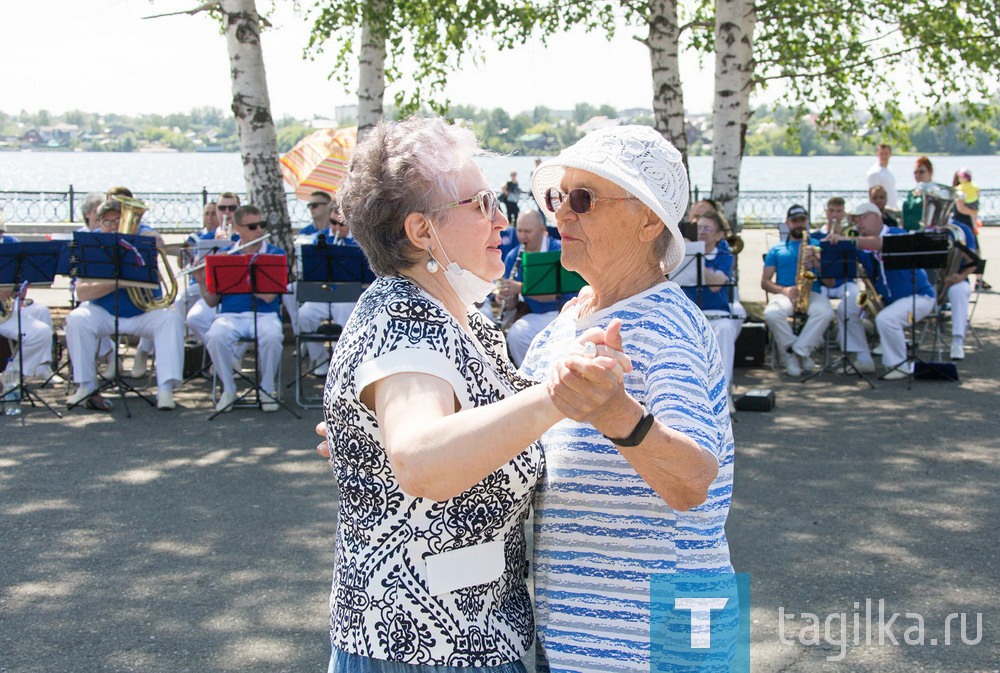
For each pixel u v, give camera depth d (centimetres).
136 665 361
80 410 775
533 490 191
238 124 1055
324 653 371
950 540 477
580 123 5806
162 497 560
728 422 192
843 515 516
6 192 2138
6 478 596
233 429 722
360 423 167
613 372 141
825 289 929
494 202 181
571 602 187
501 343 198
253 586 434
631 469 183
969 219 1197
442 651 170
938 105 1380
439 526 170
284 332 1067
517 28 1244
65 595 423
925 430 692
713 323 773
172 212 2288
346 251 798
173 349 782
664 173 194
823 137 1469
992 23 1263
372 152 180
